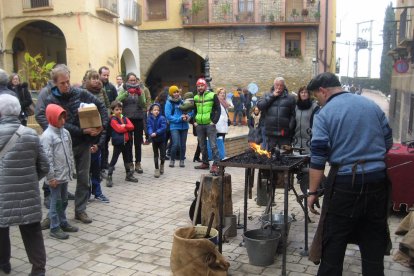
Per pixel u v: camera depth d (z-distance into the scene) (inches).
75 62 668.7
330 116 125.9
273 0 912.3
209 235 160.7
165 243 191.3
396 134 646.5
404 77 584.4
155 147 322.7
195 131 372.8
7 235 157.1
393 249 179.9
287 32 928.3
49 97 203.9
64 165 193.6
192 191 281.0
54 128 190.5
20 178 144.0
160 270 164.2
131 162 308.0
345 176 122.3
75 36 665.0
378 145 124.5
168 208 243.3
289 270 161.5
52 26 767.1
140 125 326.3
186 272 143.4
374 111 126.7
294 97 264.8
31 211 146.2
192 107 354.3
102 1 697.6
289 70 933.8
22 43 741.9
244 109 798.5
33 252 150.8
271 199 182.5
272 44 930.7
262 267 164.1
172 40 943.7
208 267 143.9
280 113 261.3
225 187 194.9
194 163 382.3
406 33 538.6
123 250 183.8
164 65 1045.2
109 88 309.6
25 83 353.7
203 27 932.6
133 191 280.4
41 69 616.1
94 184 253.3
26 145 145.3
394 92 680.4
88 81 256.7
